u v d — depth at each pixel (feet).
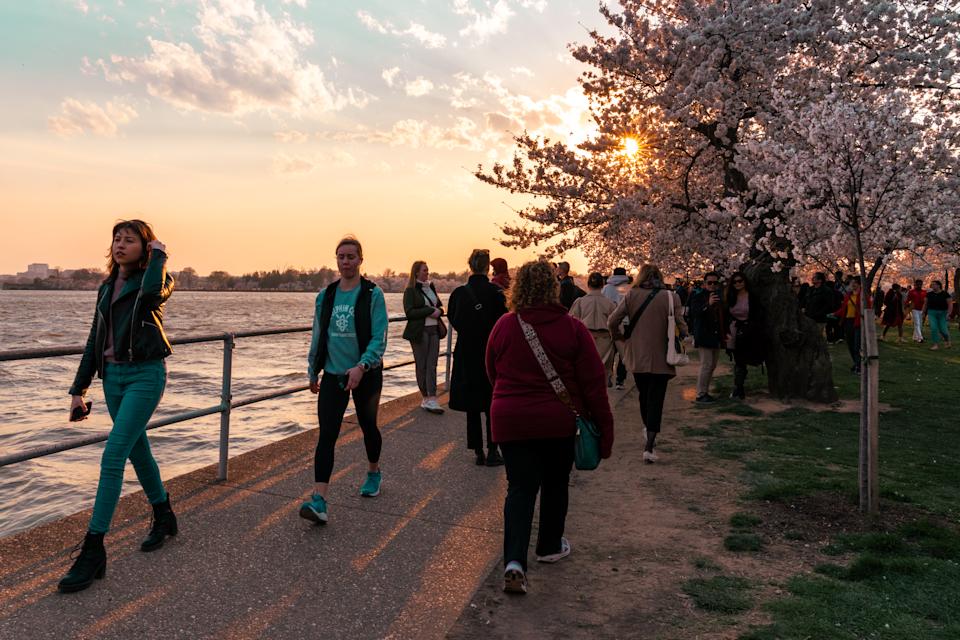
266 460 19.10
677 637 9.87
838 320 62.13
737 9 38.14
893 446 22.81
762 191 28.40
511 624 10.27
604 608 10.91
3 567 11.34
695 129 42.45
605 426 11.71
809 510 15.98
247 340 162.50
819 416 27.89
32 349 11.16
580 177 46.19
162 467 30.68
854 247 22.44
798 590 11.46
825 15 37.99
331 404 14.47
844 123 16.70
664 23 40.96
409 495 16.57
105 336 11.62
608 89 45.27
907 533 14.34
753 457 21.34
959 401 31.19
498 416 11.38
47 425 46.06
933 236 22.09
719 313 31.58
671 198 46.19
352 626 9.99
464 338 19.11
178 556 12.17
